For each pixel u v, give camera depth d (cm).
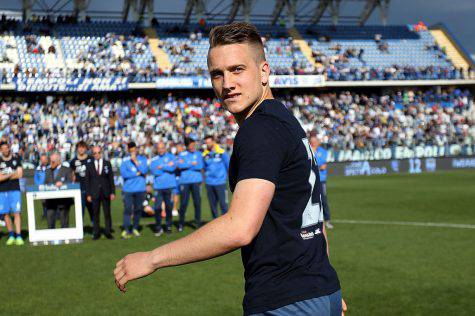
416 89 4522
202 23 4597
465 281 810
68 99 3728
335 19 4956
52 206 1377
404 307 684
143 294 783
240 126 234
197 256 213
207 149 1420
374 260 973
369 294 747
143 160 1362
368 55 4659
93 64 3991
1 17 4269
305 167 234
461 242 1144
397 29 5031
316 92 4328
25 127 3372
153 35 4425
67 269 973
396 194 2234
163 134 3594
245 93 235
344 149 3628
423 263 941
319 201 247
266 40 4572
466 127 4091
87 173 1325
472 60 4753
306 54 4547
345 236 1252
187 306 720
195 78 3859
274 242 229
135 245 1228
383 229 1350
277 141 223
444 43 4922
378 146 3753
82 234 1308
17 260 1071
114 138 3434
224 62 234
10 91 3644
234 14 4728
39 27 4184
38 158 3086
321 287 231
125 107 3712
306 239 235
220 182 1411
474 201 1927
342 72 4275
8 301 762
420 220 1502
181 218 1441
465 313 654
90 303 745
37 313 702
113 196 1344
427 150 3781
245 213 210
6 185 1295
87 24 4334
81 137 3384
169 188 1377
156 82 3769
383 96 4297
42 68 3862
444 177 3100
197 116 3778
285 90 4228
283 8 4816
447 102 4428
